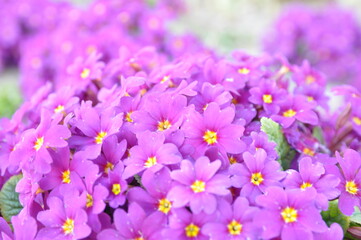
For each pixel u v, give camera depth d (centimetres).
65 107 34
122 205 30
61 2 102
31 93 83
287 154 34
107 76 38
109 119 31
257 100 34
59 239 29
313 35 88
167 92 32
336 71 88
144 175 28
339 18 91
